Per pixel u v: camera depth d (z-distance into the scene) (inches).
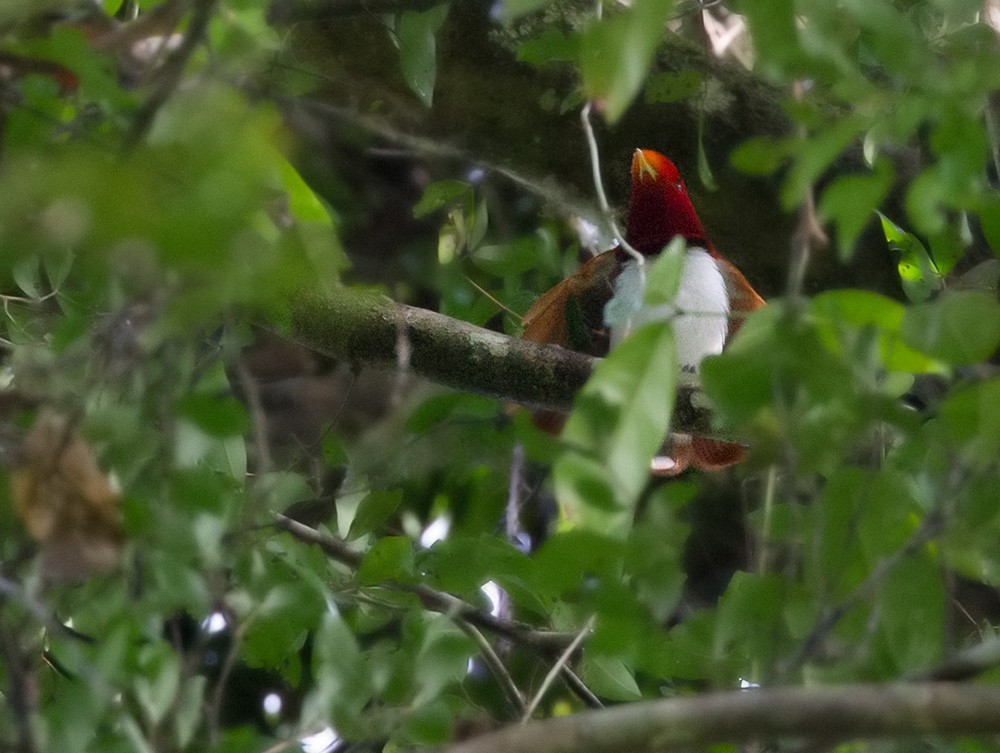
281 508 235.3
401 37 280.7
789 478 171.3
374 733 199.8
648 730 143.8
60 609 205.8
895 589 185.2
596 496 160.7
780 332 167.2
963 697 140.2
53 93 193.3
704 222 363.9
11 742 173.3
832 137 164.1
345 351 268.8
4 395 181.2
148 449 190.2
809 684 180.2
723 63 360.2
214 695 197.8
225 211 113.2
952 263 265.7
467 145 360.2
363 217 441.7
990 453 167.5
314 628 216.4
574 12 345.4
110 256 116.4
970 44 265.1
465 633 239.6
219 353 220.5
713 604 393.4
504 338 275.3
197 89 142.0
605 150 359.9
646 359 161.5
